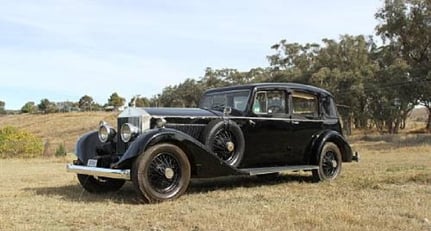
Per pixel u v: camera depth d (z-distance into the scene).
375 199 6.50
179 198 6.73
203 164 6.98
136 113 6.99
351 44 45.22
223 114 7.66
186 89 58.97
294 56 50.62
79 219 5.41
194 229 4.88
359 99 42.09
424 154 18.73
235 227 4.87
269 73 51.97
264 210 5.76
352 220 5.14
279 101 8.43
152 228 4.95
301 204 6.18
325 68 43.28
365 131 45.44
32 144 21.16
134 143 6.47
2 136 20.95
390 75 38.56
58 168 13.08
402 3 37.06
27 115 68.62
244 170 7.58
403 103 39.12
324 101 9.24
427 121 49.09
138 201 6.55
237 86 8.30
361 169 11.08
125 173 6.42
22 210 5.98
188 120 7.28
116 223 5.19
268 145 8.16
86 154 7.46
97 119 60.19
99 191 7.62
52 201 6.72
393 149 23.77
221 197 6.89
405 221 5.14
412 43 38.09
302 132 8.69
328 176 8.93
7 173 11.27
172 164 6.70
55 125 57.94
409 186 7.77
